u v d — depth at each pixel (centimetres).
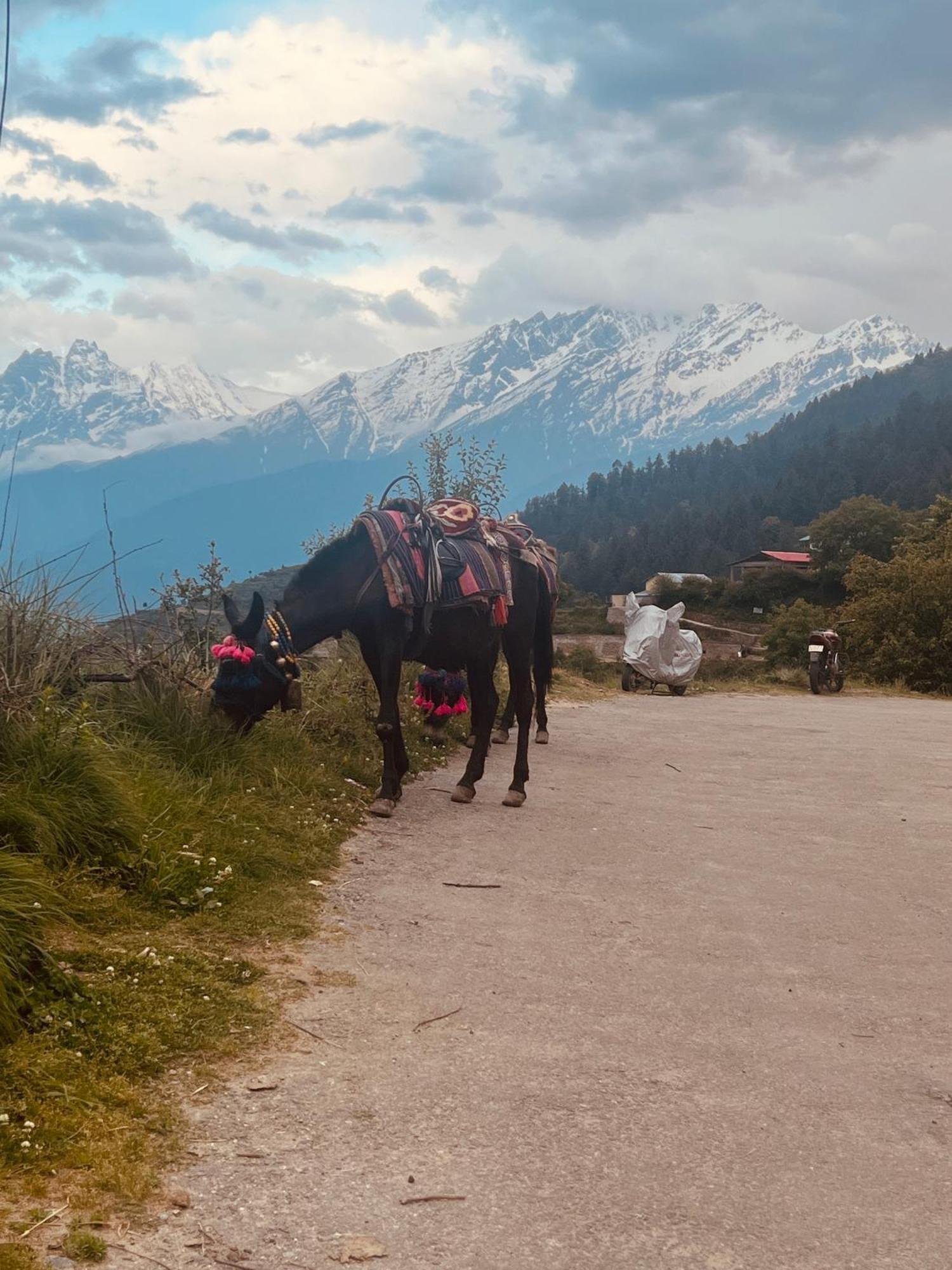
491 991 450
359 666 1062
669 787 962
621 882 632
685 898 607
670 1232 283
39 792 512
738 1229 287
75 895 468
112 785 538
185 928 476
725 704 1972
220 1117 327
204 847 555
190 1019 383
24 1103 311
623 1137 332
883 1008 455
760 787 980
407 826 738
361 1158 309
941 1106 368
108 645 751
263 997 415
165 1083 343
